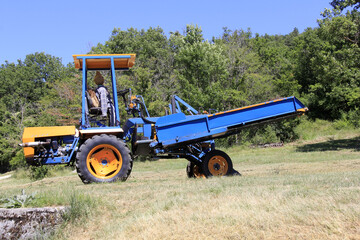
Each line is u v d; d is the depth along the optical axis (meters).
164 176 12.39
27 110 41.62
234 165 18.25
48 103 32.22
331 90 43.09
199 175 10.95
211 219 4.66
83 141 9.37
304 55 50.06
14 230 4.90
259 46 58.25
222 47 37.56
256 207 4.94
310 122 45.31
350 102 38.66
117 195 6.33
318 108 48.09
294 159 18.97
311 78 51.12
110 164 8.79
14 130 37.56
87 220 5.32
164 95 35.59
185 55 35.12
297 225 4.26
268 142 34.38
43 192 6.45
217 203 5.35
